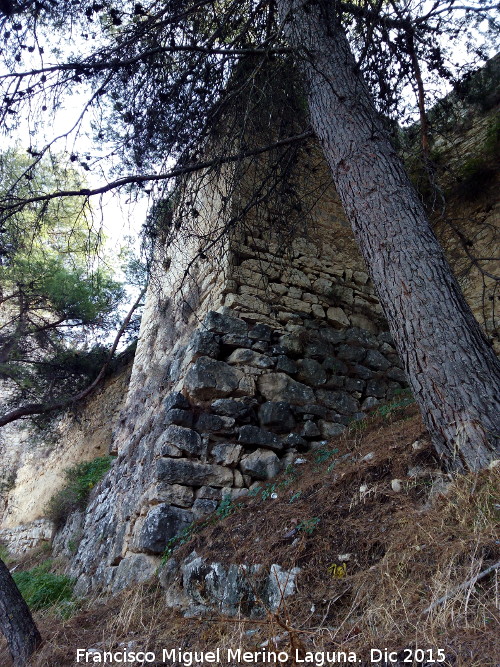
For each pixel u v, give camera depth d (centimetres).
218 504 598
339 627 289
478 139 938
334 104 473
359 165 441
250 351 697
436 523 318
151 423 744
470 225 891
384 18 506
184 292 849
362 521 377
